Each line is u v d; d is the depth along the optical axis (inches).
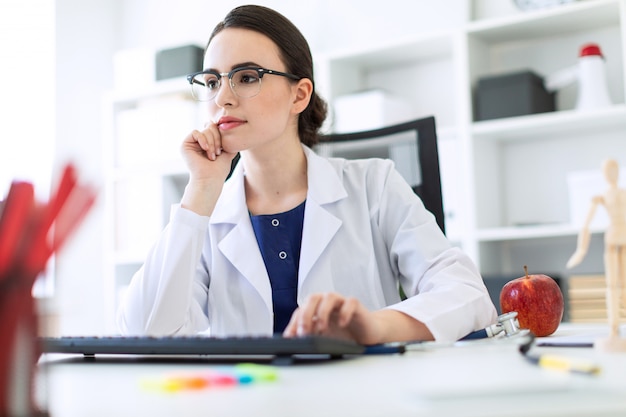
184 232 53.6
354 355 36.5
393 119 133.6
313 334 37.0
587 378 26.4
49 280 21.0
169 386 25.3
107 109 162.1
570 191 119.0
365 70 148.4
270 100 58.0
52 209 19.8
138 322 52.4
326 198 60.6
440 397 22.3
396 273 60.9
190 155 57.2
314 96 65.4
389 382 26.6
